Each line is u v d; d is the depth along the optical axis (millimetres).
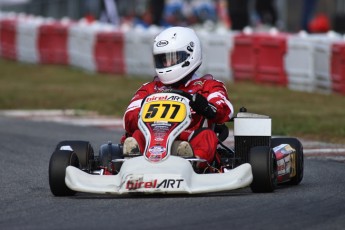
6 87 79562
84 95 71438
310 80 68062
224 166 29406
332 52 65250
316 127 50062
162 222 23422
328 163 37781
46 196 28906
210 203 26188
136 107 29953
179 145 27719
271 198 27234
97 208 25953
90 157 30359
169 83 30281
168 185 26250
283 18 103500
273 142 31797
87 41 90250
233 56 75250
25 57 100875
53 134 49625
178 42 30125
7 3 132375
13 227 23469
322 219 23859
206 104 28766
